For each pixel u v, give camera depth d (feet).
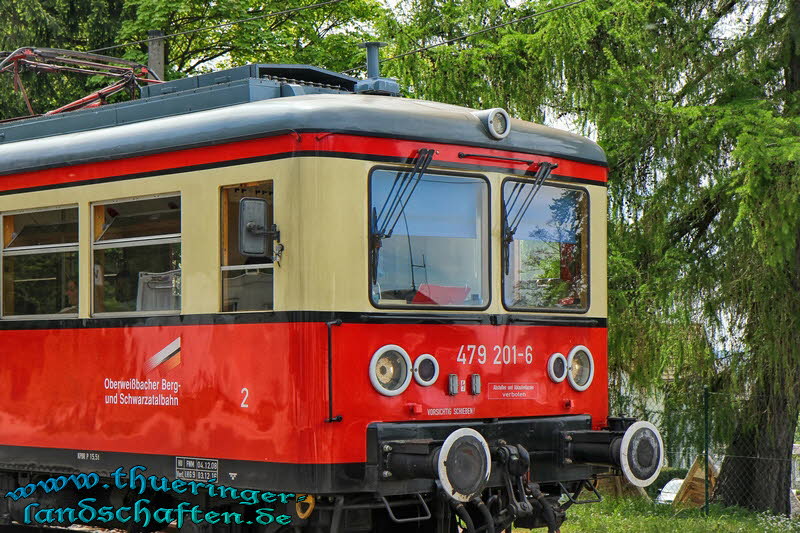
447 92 48.52
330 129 23.97
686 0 45.57
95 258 27.76
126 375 27.09
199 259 25.59
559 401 27.78
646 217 44.78
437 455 23.07
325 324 23.76
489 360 26.20
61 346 28.50
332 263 23.86
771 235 38.81
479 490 23.62
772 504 44.27
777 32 42.63
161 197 26.45
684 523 39.37
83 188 27.86
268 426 24.20
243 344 24.73
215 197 25.31
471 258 26.16
